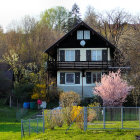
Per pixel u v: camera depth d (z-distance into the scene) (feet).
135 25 110.52
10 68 119.85
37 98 107.55
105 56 118.21
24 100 111.55
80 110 59.36
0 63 113.19
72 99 93.20
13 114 94.12
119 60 105.40
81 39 119.14
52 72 121.90
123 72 104.17
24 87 112.57
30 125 64.59
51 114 61.87
